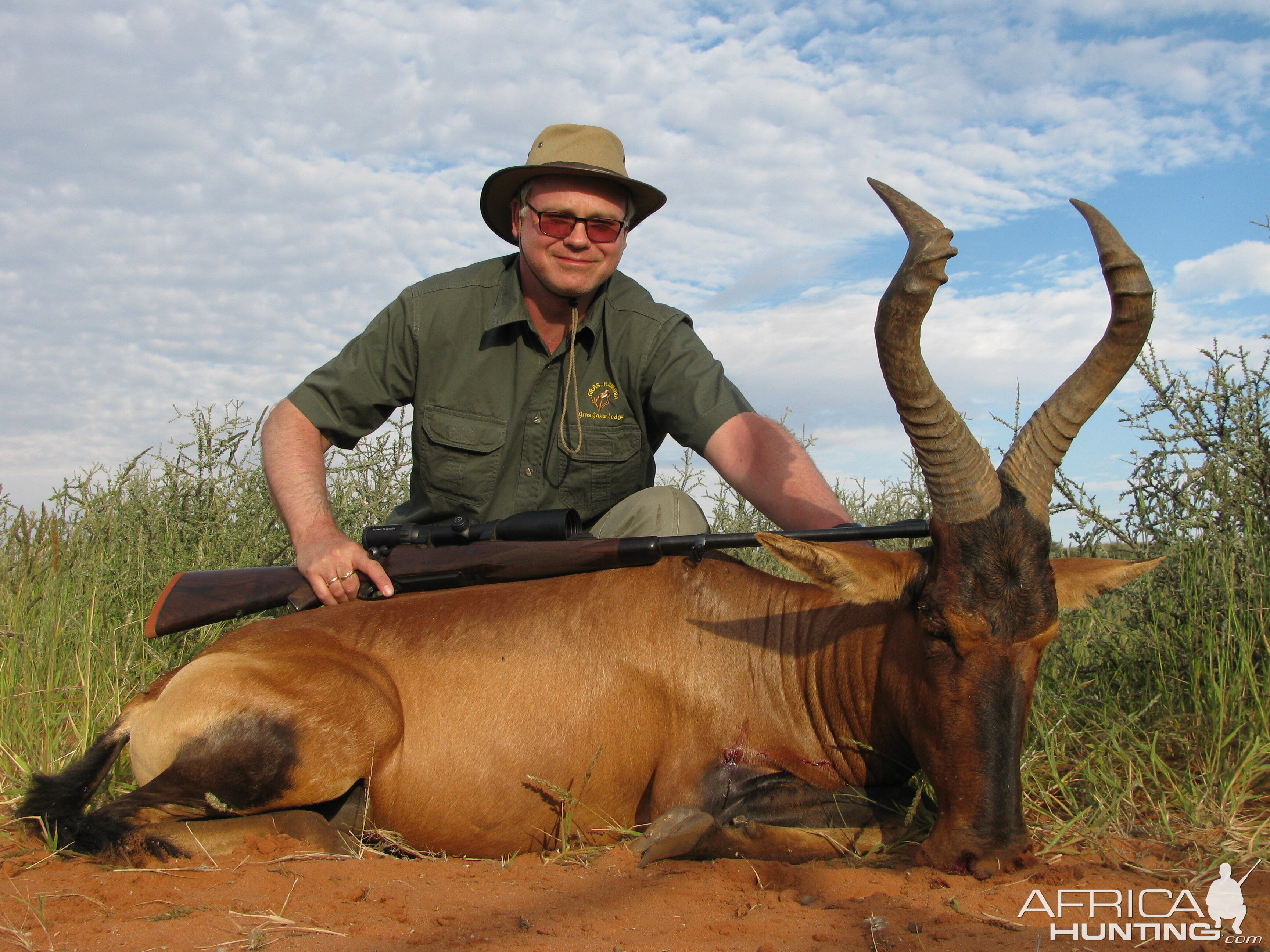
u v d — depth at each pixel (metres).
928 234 1.29
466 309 1.99
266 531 2.59
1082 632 2.08
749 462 1.84
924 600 1.36
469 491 2.01
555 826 1.54
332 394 1.97
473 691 1.54
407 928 1.16
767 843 1.45
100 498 2.60
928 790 1.56
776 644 1.60
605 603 1.61
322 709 1.46
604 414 2.00
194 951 1.11
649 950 1.09
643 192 1.99
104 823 1.40
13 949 1.12
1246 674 1.73
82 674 2.04
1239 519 1.94
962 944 1.10
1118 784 1.58
